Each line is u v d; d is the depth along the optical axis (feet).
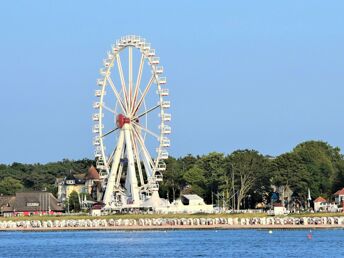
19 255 631.56
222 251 625.41
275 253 603.67
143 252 630.74
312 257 575.38
